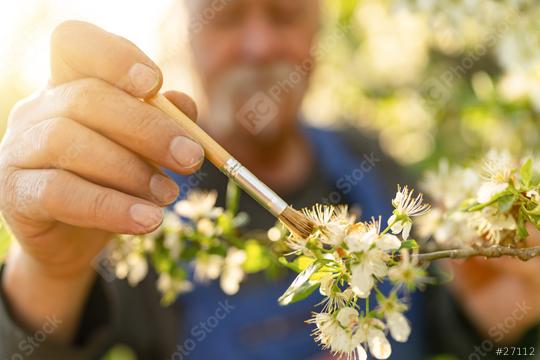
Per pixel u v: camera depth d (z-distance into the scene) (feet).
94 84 1.44
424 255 1.38
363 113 3.67
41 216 1.51
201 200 1.78
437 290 2.47
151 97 1.46
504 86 2.12
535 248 1.37
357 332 1.39
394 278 1.37
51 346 1.87
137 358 2.46
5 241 1.75
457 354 2.34
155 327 2.44
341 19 3.39
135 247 1.81
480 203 1.47
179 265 1.84
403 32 3.21
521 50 2.00
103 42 1.44
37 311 1.84
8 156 1.49
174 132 1.43
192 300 2.42
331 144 2.89
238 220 1.76
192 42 2.72
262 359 2.30
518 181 1.45
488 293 2.17
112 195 1.43
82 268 1.75
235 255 1.77
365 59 3.66
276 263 1.73
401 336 1.38
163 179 1.47
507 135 2.15
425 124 2.99
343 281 1.38
